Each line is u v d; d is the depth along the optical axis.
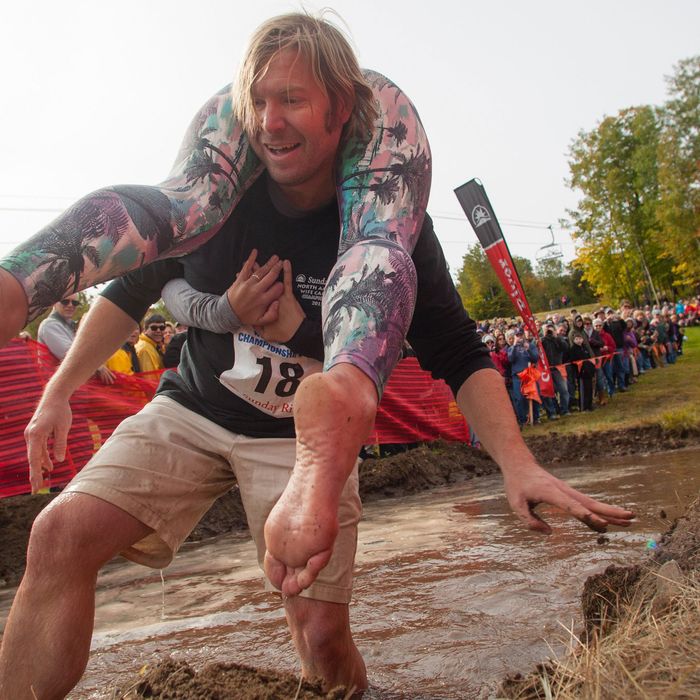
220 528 6.41
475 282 63.38
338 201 1.90
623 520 1.66
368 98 1.88
